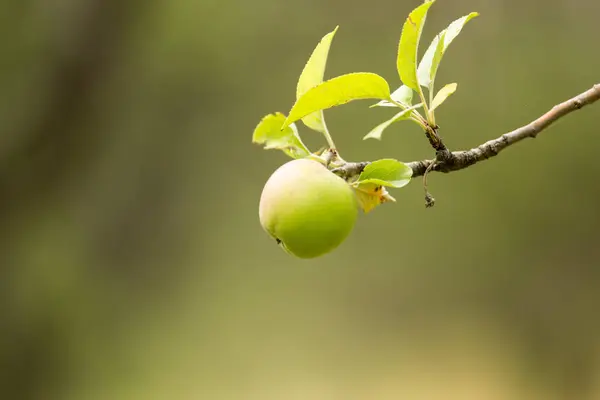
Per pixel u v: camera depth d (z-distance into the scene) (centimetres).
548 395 1694
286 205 317
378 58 1529
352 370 1780
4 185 1178
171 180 1578
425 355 1806
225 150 1602
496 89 1492
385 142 1530
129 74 1312
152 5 1244
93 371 1420
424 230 1656
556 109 345
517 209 1570
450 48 1493
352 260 1753
